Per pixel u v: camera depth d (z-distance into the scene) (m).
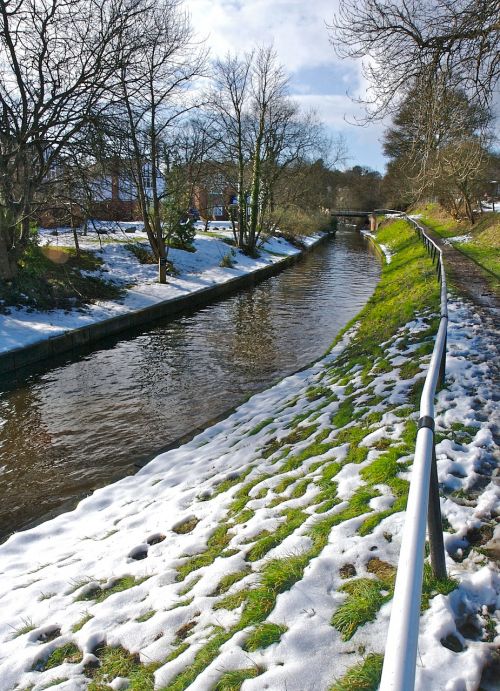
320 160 41.97
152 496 5.71
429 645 2.42
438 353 3.70
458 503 3.69
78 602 3.80
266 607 2.95
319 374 9.68
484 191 30.42
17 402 9.65
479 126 6.99
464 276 14.65
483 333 8.44
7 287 13.72
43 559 4.73
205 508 4.91
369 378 7.62
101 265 19.45
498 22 5.89
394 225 48.41
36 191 14.63
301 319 16.56
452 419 5.08
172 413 9.15
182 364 11.91
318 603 2.89
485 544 3.20
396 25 6.54
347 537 3.46
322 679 2.38
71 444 7.99
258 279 24.95
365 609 2.71
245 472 5.62
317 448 5.55
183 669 2.75
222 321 16.34
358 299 20.00
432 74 6.60
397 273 21.28
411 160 8.04
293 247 39.38
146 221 20.97
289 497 4.57
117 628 3.32
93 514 5.62
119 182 16.48
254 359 12.29
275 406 8.19
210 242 28.62
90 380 10.82
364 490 4.12
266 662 2.56
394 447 4.75
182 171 22.05
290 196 37.88
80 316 14.16
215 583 3.46
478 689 2.20
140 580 3.88
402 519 3.51
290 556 3.40
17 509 6.30
